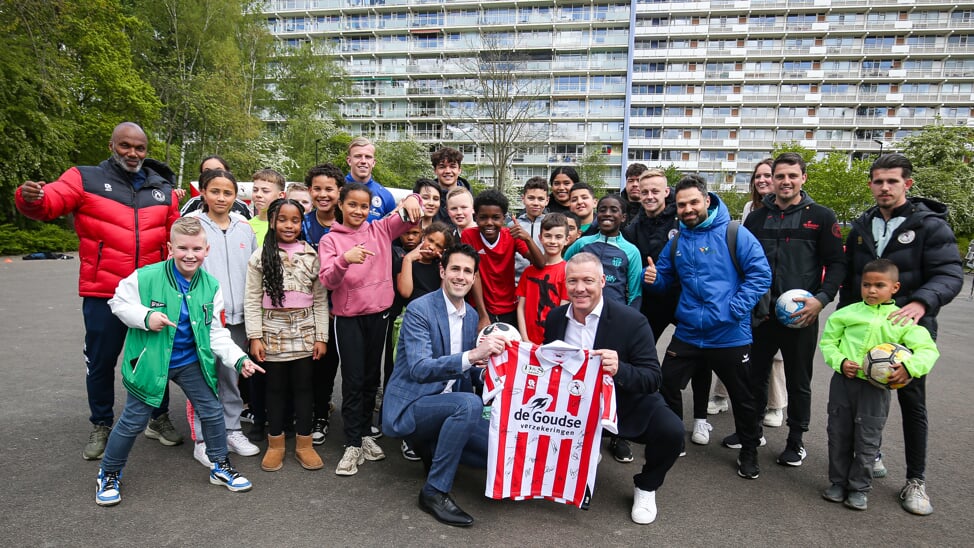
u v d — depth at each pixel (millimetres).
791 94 62281
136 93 23906
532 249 3891
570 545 2631
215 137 31297
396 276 4270
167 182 3904
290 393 3980
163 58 30766
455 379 3018
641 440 2959
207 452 3137
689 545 2670
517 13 64188
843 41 61469
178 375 3037
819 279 3785
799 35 61531
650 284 3928
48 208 3229
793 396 3725
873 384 3004
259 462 3539
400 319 4473
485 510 2988
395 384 3207
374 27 66875
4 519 2660
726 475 3564
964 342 8805
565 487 2875
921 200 3432
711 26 62531
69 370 5375
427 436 3045
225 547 2500
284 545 2537
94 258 3422
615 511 3023
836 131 62812
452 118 61188
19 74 18938
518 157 63000
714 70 63250
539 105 58625
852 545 2707
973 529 2896
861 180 33594
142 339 2902
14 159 18984
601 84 63125
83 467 3295
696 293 3533
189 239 2932
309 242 4062
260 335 3375
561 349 2781
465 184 5461
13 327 7328
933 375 6480
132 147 3514
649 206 4547
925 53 59812
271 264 3344
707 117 63469
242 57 36062
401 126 65000
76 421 4043
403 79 65938
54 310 8773
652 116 63750
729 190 57125
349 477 3354
